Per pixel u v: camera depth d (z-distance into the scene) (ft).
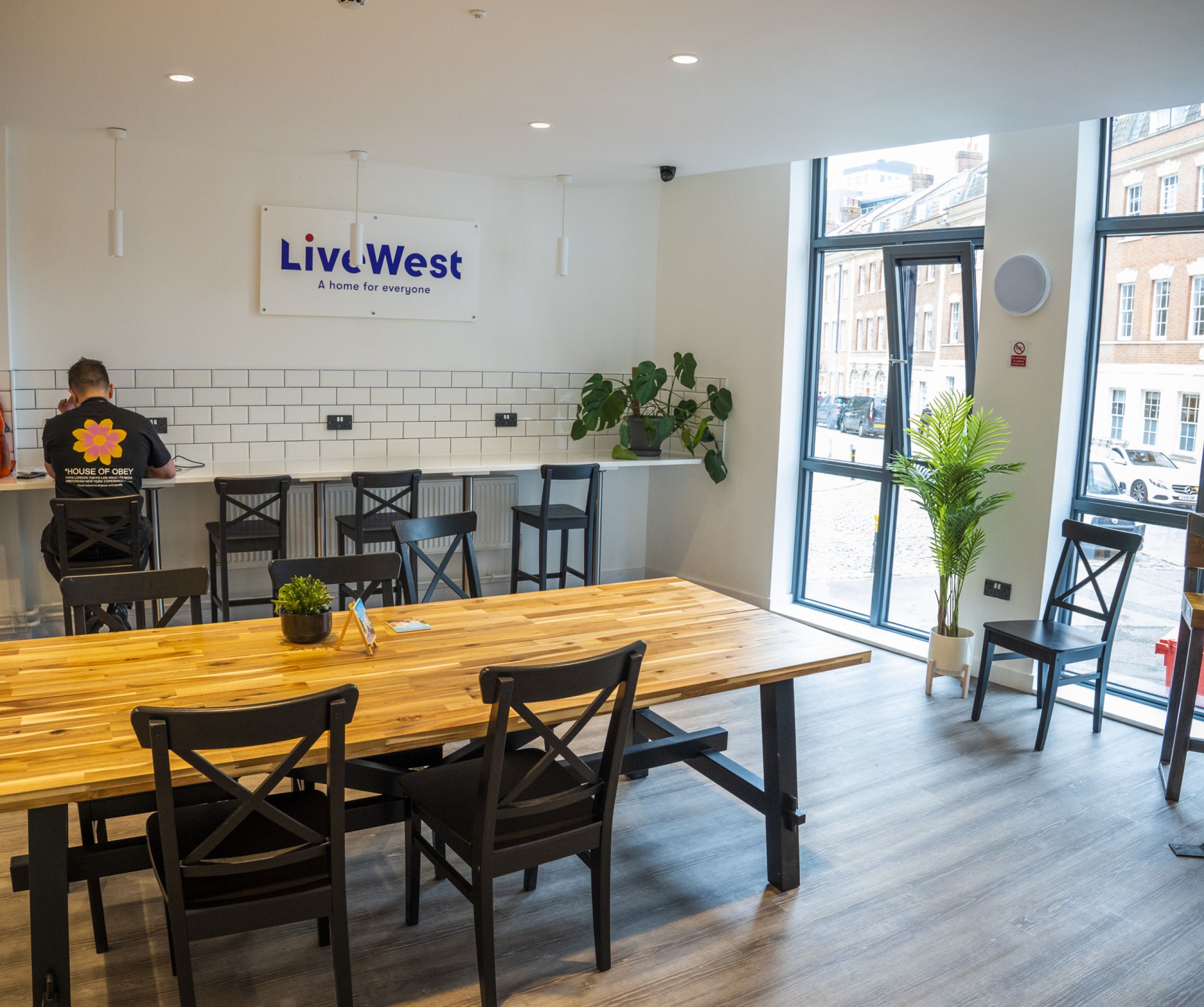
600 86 11.94
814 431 20.08
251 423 18.53
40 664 8.70
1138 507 15.03
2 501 16.37
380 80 11.90
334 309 18.85
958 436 15.49
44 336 16.72
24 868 7.16
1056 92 11.74
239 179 17.78
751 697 15.60
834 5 8.84
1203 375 14.07
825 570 20.25
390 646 9.53
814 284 19.60
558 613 10.93
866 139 14.79
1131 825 11.66
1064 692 15.83
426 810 8.48
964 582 16.72
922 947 9.16
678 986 8.48
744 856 10.71
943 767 13.16
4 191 15.92
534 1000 8.23
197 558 18.29
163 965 8.58
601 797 8.43
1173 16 8.87
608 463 19.15
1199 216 13.82
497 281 20.35
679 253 21.31
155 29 9.93
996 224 15.84
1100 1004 8.43
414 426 19.98
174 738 6.46
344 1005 7.57
